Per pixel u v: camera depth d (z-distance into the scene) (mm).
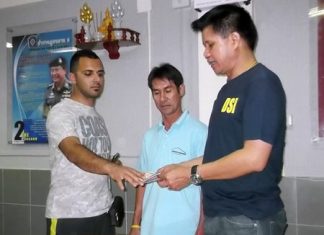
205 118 1966
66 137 1505
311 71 1821
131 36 2105
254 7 1918
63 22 2375
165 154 1542
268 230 1011
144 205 1590
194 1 1910
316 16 1817
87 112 1697
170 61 2105
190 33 2053
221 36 1051
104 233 1667
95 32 2236
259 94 970
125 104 2223
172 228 1468
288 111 1858
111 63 2254
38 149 2449
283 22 1878
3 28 2555
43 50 2430
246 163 938
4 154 2549
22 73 2490
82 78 1676
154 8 2150
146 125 2172
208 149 1137
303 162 1831
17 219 2482
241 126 1025
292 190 1840
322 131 1798
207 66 1970
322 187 1790
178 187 1099
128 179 1247
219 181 1060
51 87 2396
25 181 2467
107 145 1773
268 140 940
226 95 1098
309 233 1806
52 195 1618
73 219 1573
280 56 1879
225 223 1042
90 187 1609
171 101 1579
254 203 1016
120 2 2223
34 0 2463
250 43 1073
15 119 2514
